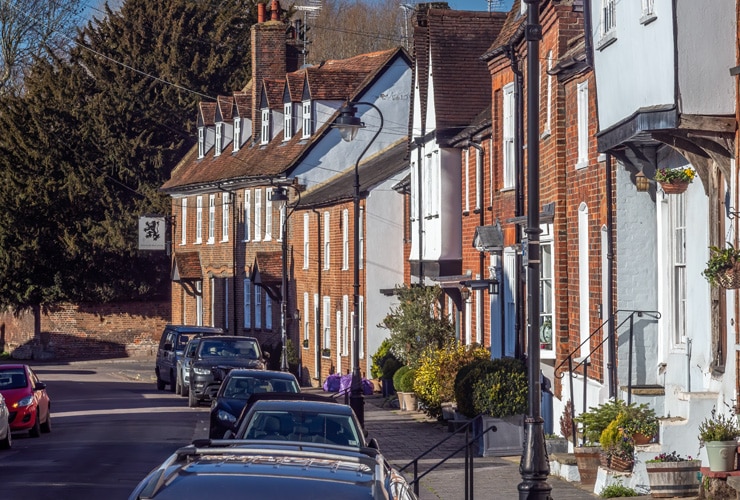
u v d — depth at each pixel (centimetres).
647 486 1625
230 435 1486
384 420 3169
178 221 6838
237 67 7194
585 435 1788
